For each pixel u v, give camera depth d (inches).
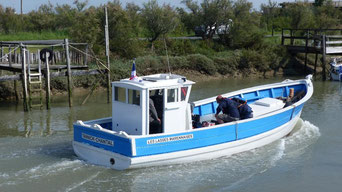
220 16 1422.2
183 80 420.2
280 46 1347.2
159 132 412.5
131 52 1102.4
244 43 1384.1
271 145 498.9
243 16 1464.1
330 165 434.6
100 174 383.9
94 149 405.7
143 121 398.6
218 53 1273.4
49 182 362.9
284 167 426.3
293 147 492.4
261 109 529.7
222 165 425.1
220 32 1451.8
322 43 1149.7
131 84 402.6
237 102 484.7
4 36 1480.1
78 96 837.2
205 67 1138.0
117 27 1091.9
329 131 563.5
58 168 394.6
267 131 487.2
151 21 1270.9
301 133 553.0
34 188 350.0
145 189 361.1
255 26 1454.2
